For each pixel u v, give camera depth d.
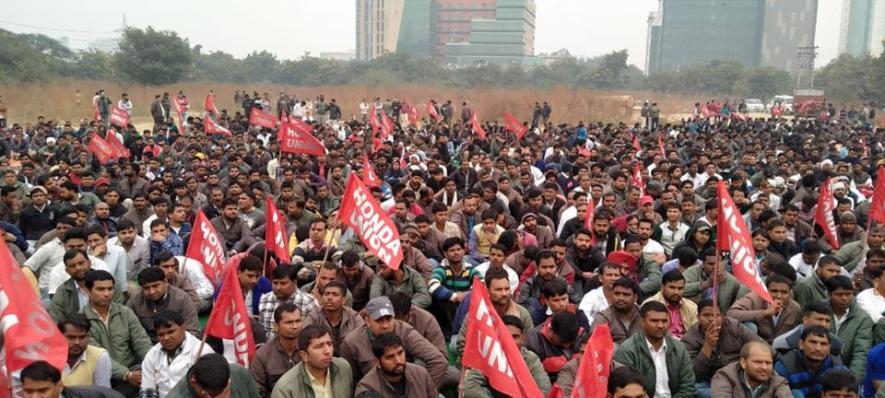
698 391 7.47
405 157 21.47
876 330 7.89
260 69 84.69
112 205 13.41
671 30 144.25
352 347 7.27
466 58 148.12
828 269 8.62
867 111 58.88
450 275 9.63
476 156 19.88
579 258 10.69
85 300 8.16
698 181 18.14
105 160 18.72
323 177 18.58
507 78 92.38
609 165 21.28
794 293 8.84
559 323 7.38
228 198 12.57
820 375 7.00
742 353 6.66
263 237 12.56
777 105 64.19
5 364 5.25
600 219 11.20
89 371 6.82
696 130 38.66
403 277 9.36
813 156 22.83
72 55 85.25
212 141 24.20
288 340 6.94
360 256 9.86
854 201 15.49
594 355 5.66
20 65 56.00
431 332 7.97
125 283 9.70
